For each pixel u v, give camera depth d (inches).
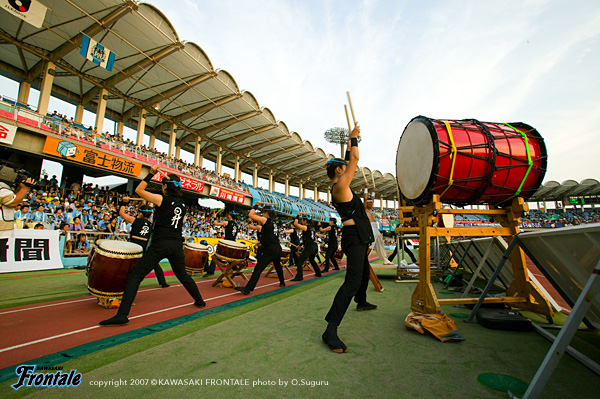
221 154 1215.6
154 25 597.6
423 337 111.9
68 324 129.4
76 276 287.7
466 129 142.5
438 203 134.3
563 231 89.8
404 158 164.9
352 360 89.5
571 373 82.7
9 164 182.9
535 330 120.9
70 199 564.7
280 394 68.8
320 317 140.9
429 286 132.6
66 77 740.0
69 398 67.2
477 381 76.2
